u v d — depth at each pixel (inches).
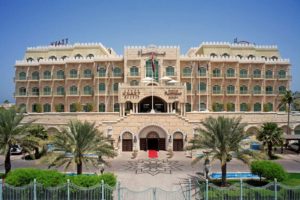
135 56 3014.3
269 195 1063.0
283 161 2054.6
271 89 3171.8
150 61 3006.9
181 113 2706.7
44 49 3346.5
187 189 1333.7
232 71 3137.3
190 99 3075.8
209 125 1422.2
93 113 2726.4
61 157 1326.3
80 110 3004.4
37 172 1162.6
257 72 3159.5
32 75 3179.1
